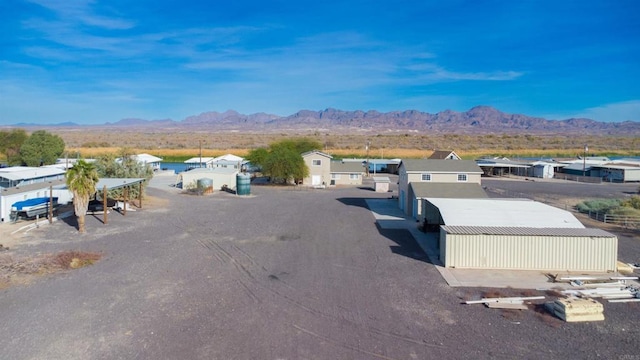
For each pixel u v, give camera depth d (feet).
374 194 179.01
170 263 77.46
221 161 264.31
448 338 50.11
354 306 58.90
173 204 144.25
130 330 51.31
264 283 67.72
